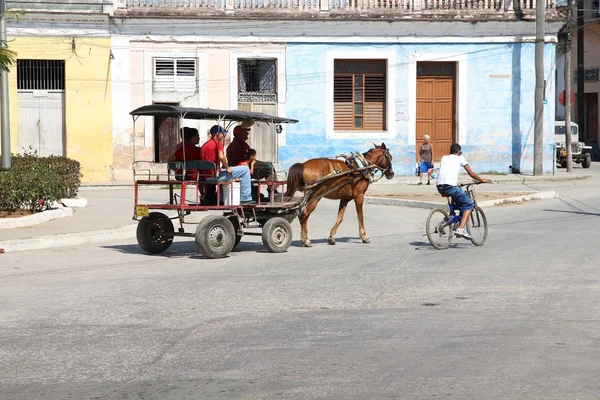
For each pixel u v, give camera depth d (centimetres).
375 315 1007
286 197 1620
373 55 3650
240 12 3538
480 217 1648
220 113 1509
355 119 3694
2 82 2106
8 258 1495
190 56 3528
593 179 3578
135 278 1280
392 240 1744
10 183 1908
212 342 878
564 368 769
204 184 1548
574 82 5591
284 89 3597
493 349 839
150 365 791
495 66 3725
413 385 720
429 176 3353
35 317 1001
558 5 3925
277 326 950
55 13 3391
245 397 692
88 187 3284
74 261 1462
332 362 795
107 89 3475
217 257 1489
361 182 1670
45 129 3462
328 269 1362
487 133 3738
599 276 1275
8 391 715
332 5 3600
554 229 1884
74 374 764
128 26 3469
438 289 1176
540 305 1060
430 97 3738
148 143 3506
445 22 3666
